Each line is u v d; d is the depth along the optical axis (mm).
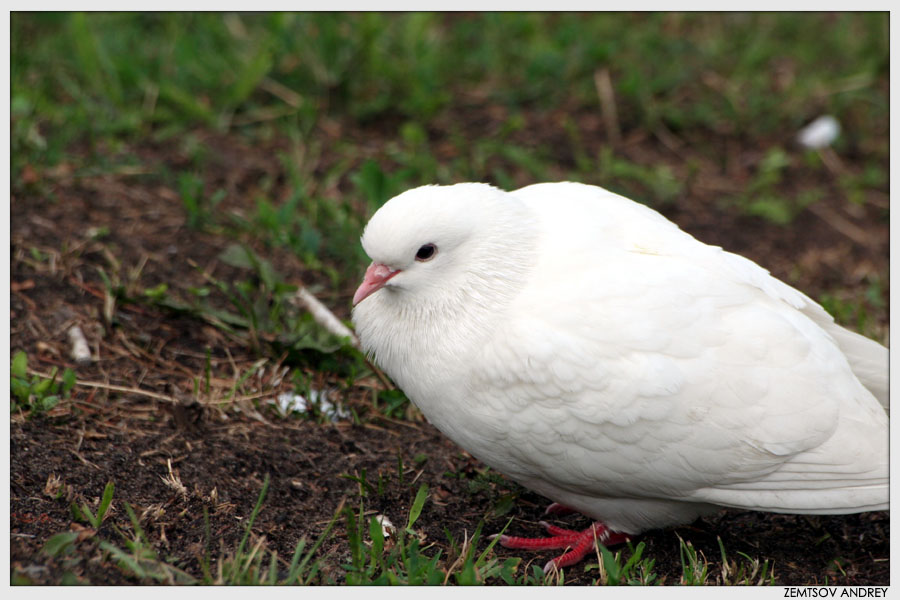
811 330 7844
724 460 7547
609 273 7617
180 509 8070
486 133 14609
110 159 12984
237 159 13539
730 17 17406
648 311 7449
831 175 14562
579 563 8320
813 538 8656
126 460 8547
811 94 15789
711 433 7457
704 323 7488
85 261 11062
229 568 7293
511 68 16047
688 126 15203
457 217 7711
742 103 15625
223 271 11375
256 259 11125
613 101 15344
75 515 7691
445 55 15930
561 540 8422
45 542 7289
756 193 13977
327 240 12125
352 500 8594
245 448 9016
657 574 8086
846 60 16578
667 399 7379
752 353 7488
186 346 10305
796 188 14305
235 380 9734
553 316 7488
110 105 13961
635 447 7535
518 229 7863
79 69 14539
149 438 8914
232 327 10609
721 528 8789
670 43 16578
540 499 9133
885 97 15672
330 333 10477
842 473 7574
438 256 7770
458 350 7723
